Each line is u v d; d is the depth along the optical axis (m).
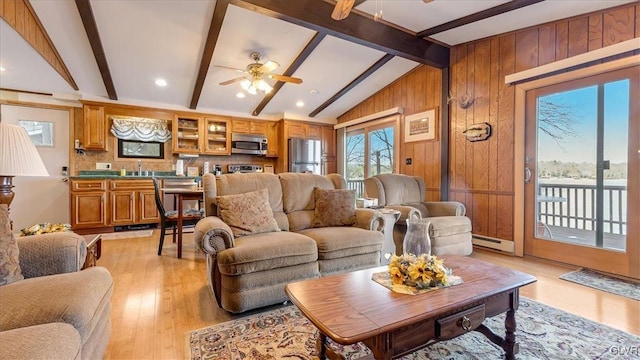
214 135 5.84
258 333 1.77
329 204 2.85
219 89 4.95
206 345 1.64
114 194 4.72
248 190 2.71
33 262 1.42
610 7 2.71
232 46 3.80
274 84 4.96
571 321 1.89
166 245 3.88
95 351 1.23
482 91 3.77
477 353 1.58
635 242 2.57
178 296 2.30
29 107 4.59
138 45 3.62
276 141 6.43
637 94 2.55
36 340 0.85
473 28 3.46
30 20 2.99
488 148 3.71
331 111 6.28
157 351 1.59
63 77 4.06
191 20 3.23
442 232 3.12
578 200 2.95
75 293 1.17
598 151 2.80
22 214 4.58
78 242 1.57
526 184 3.35
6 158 1.54
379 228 2.78
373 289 1.41
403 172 4.89
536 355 1.55
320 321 1.11
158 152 5.46
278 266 2.06
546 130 3.19
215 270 2.05
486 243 3.69
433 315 1.19
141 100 5.16
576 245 2.95
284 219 2.76
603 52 2.66
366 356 1.44
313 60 4.32
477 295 1.34
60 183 4.79
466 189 3.95
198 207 4.76
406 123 4.84
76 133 4.89
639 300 2.20
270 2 2.87
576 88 2.94
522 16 3.06
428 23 3.45
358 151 6.03
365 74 4.71
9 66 3.63
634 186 2.57
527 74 3.24
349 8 2.16
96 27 3.19
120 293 2.35
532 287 2.45
